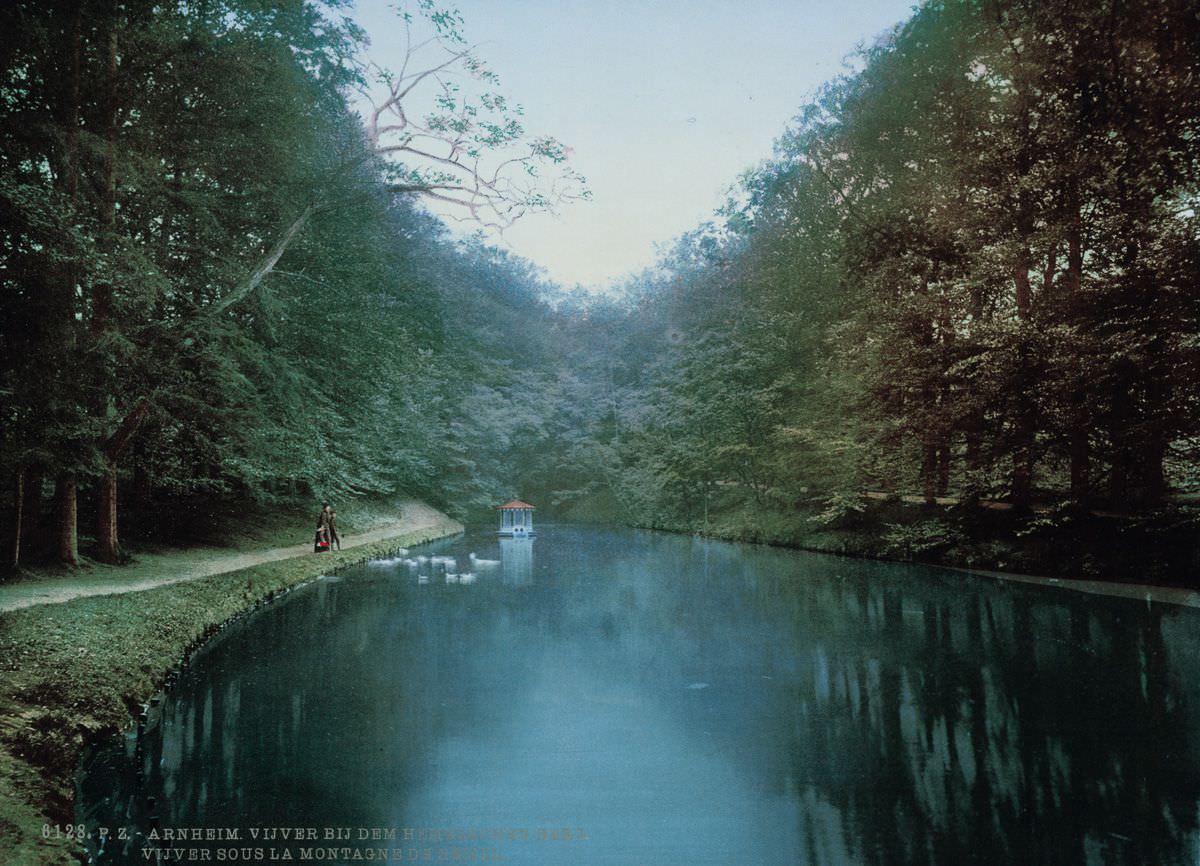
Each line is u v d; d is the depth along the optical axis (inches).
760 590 599.5
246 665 356.5
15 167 389.7
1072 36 425.1
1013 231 650.2
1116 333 558.6
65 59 426.3
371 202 743.1
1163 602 498.9
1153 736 251.1
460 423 1759.4
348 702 298.0
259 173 597.0
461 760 235.9
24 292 369.7
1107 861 167.2
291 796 207.0
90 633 310.3
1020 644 391.9
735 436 1188.5
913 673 338.0
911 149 729.0
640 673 343.9
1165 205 569.0
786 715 280.7
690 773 223.8
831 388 901.8
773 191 1018.7
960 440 744.3
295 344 741.9
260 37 579.5
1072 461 645.3
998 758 233.1
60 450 421.1
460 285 1722.4
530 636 427.2
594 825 187.6
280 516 984.9
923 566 733.9
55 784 187.3
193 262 571.2
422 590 609.6
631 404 2004.2
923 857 169.6
